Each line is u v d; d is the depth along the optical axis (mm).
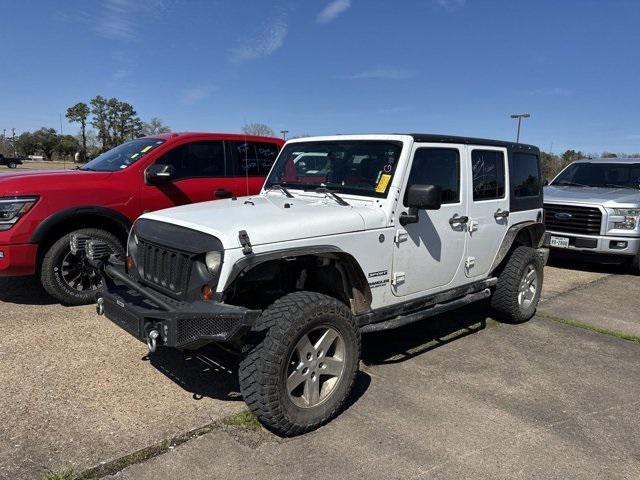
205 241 3141
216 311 2885
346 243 3570
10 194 5121
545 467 3047
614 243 8312
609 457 3178
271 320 3111
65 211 5340
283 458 3029
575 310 6391
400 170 3961
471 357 4703
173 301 3240
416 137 4105
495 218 5070
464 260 4734
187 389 3811
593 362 4703
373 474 2906
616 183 9656
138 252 3729
